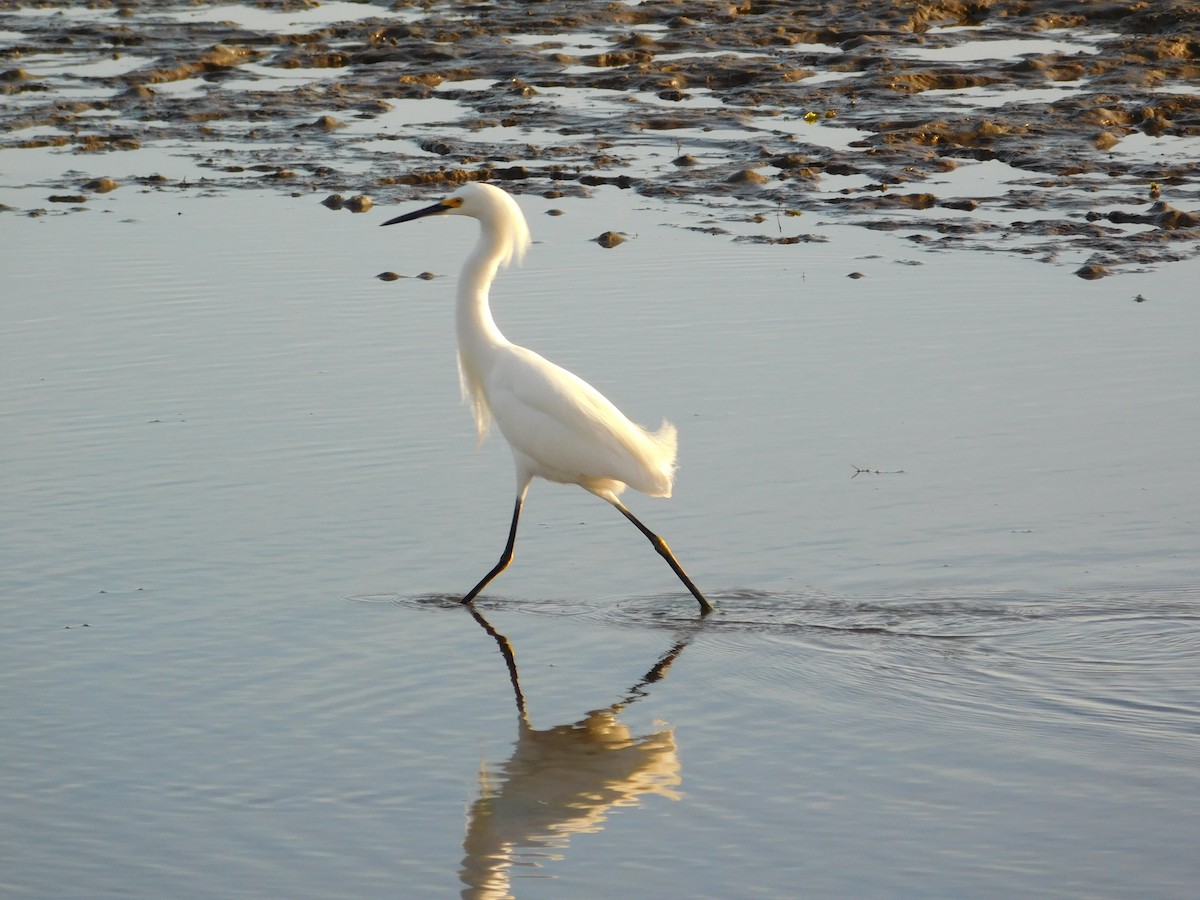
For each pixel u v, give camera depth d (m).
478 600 11.19
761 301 17.81
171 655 10.23
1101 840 7.89
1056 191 22.67
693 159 24.88
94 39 36.53
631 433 11.25
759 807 8.33
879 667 10.03
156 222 21.72
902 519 12.25
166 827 8.18
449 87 31.55
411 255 20.09
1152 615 10.57
